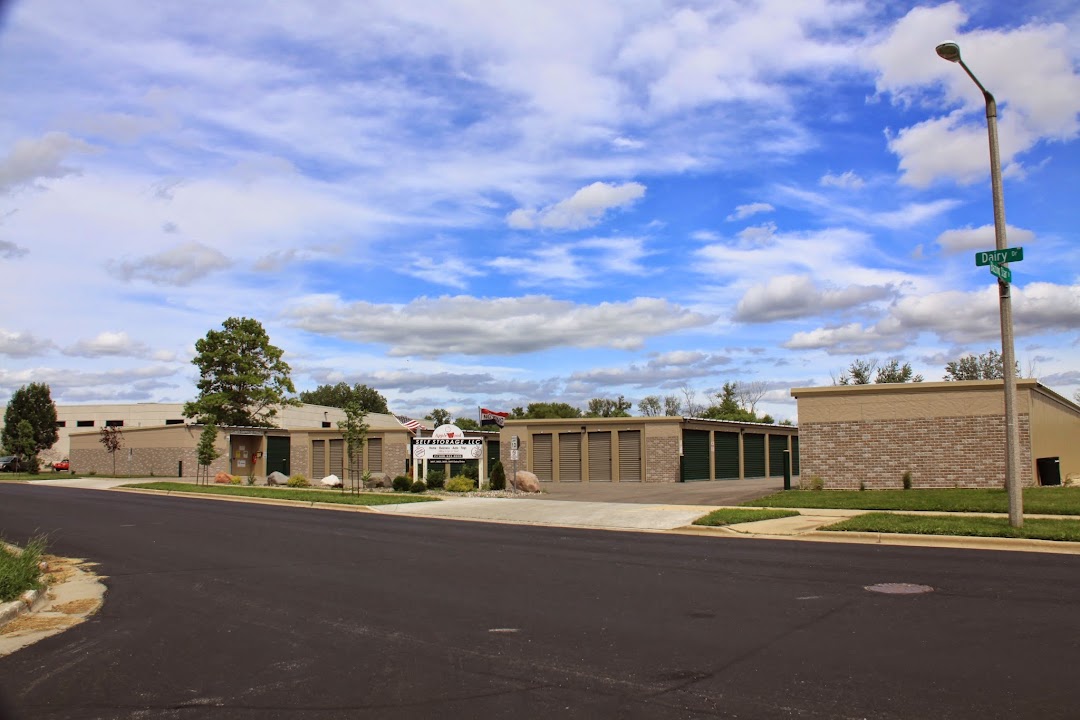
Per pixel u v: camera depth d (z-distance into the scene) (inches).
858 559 505.0
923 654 278.4
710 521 710.5
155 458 1972.2
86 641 321.1
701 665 270.4
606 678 257.1
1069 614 338.0
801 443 1035.3
